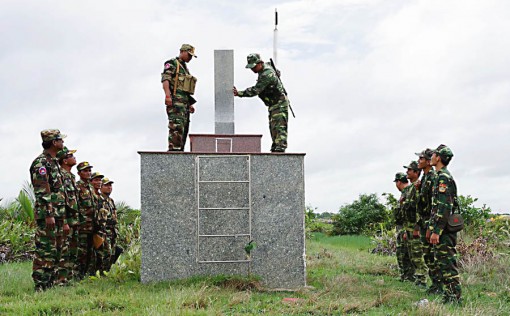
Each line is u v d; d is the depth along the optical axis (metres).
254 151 9.83
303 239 9.41
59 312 6.97
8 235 15.22
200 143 9.77
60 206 8.73
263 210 9.38
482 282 10.03
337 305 7.46
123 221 19.28
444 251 7.88
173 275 9.16
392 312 7.25
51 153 8.80
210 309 6.95
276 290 9.02
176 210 9.26
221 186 9.39
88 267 10.26
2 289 8.56
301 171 9.52
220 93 10.36
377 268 11.83
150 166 9.27
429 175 8.83
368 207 26.45
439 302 7.64
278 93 9.88
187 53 9.70
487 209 17.78
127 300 7.39
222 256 9.28
